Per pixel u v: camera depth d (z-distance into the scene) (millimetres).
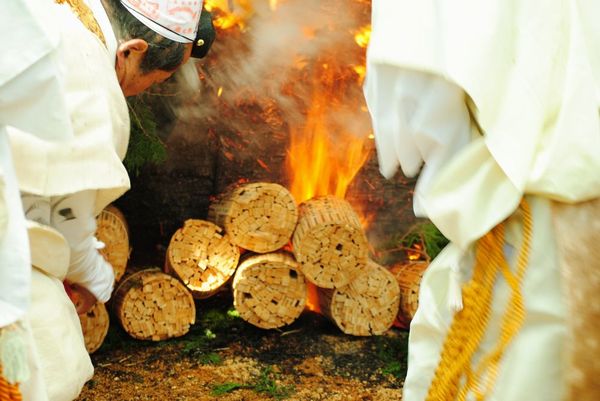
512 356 1449
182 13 2117
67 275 1948
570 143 1398
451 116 1514
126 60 2084
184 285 3527
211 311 3777
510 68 1436
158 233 4102
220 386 2998
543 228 1444
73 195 1746
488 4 1430
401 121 1564
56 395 1681
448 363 1602
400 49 1497
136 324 3369
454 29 1423
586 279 1370
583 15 1455
